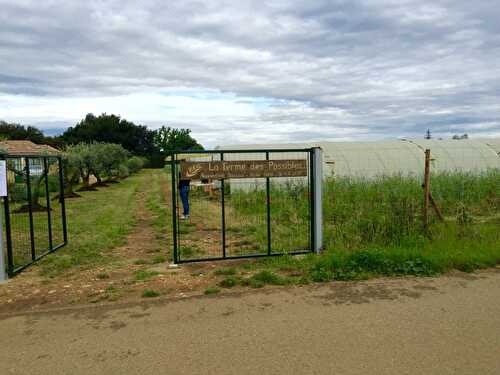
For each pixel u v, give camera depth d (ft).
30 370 11.34
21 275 21.84
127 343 12.83
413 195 32.24
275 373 10.78
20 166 48.57
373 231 25.95
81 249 27.89
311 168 23.98
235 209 44.37
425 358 11.39
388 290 17.29
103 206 56.49
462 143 75.20
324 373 10.71
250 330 13.52
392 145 72.54
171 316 14.94
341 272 19.36
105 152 102.58
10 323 14.75
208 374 10.84
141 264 23.61
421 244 23.65
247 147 71.77
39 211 49.21
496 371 10.68
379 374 10.62
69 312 15.67
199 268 21.86
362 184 45.80
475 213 37.60
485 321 13.84
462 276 19.10
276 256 23.44
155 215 46.65
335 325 13.75
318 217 24.07
